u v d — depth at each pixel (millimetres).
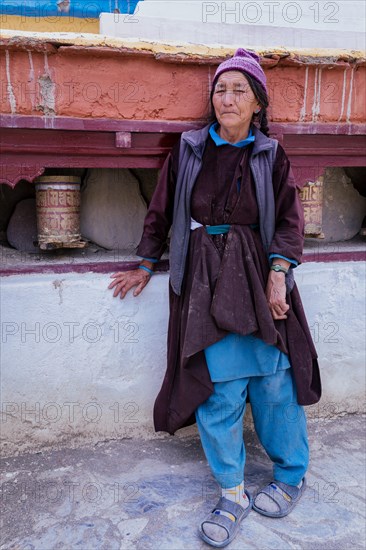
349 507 2162
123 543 1928
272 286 2049
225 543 1916
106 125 2139
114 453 2465
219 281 2006
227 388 2086
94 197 2682
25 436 2426
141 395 2531
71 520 2035
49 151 2148
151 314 2465
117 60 2072
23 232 2672
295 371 2146
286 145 2375
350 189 3037
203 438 2133
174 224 2141
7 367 2332
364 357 2805
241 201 2016
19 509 2084
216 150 2041
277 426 2182
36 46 1955
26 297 2295
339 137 2438
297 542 1960
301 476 2184
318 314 2666
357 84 2354
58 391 2416
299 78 2271
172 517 2066
